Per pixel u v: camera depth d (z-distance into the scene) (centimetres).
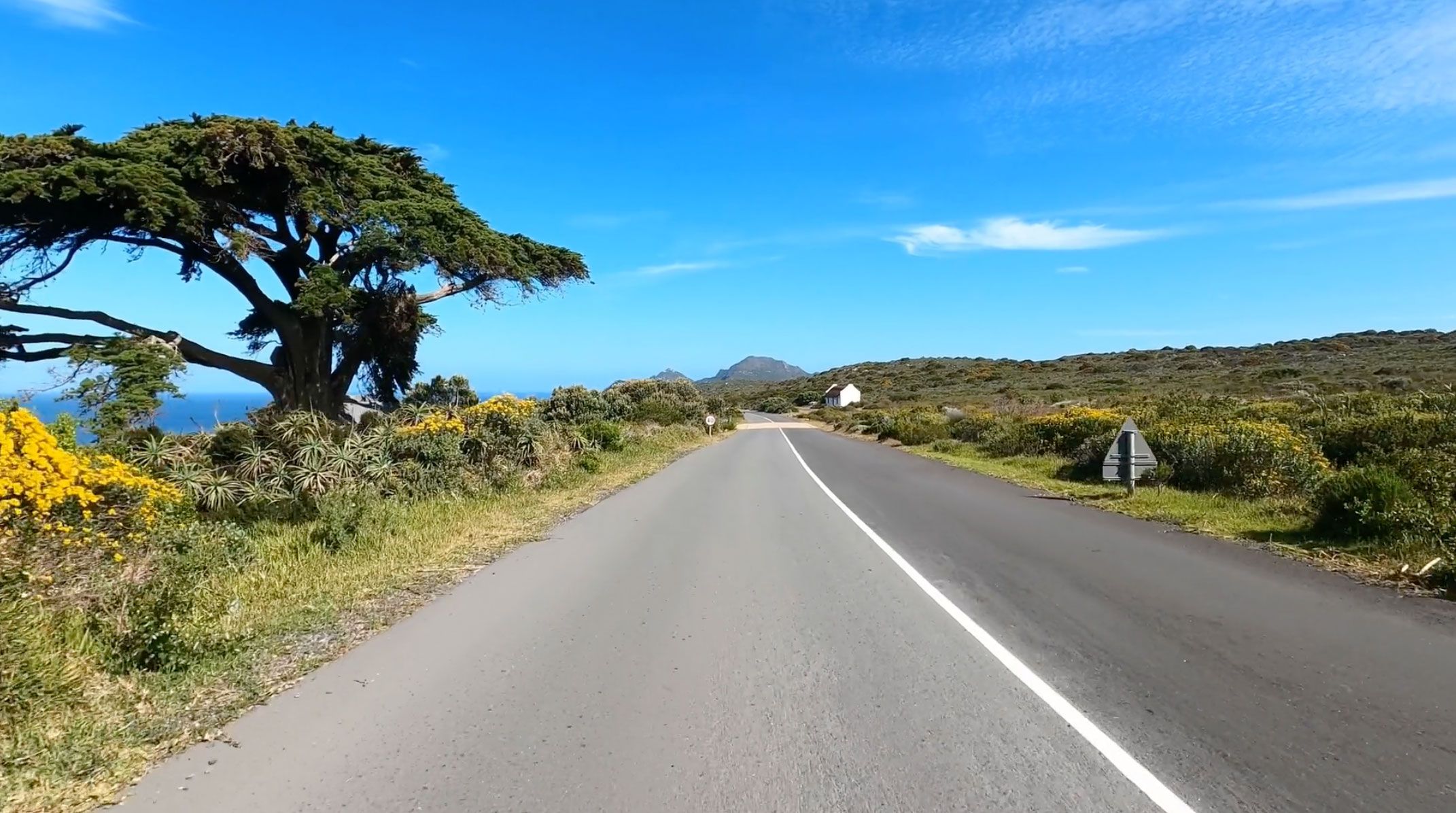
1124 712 439
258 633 601
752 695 474
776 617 654
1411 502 864
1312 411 2086
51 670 446
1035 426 2384
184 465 1291
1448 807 333
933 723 429
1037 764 378
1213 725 420
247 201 3172
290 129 3102
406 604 704
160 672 510
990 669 517
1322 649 541
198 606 594
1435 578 710
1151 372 7512
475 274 3653
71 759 391
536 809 341
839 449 3123
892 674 510
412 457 1448
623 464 2186
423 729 429
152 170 2700
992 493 1528
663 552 948
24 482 605
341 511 983
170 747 409
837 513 1273
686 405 4672
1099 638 581
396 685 500
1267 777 361
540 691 486
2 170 2552
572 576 817
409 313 3650
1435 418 1399
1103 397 4838
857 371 14100
